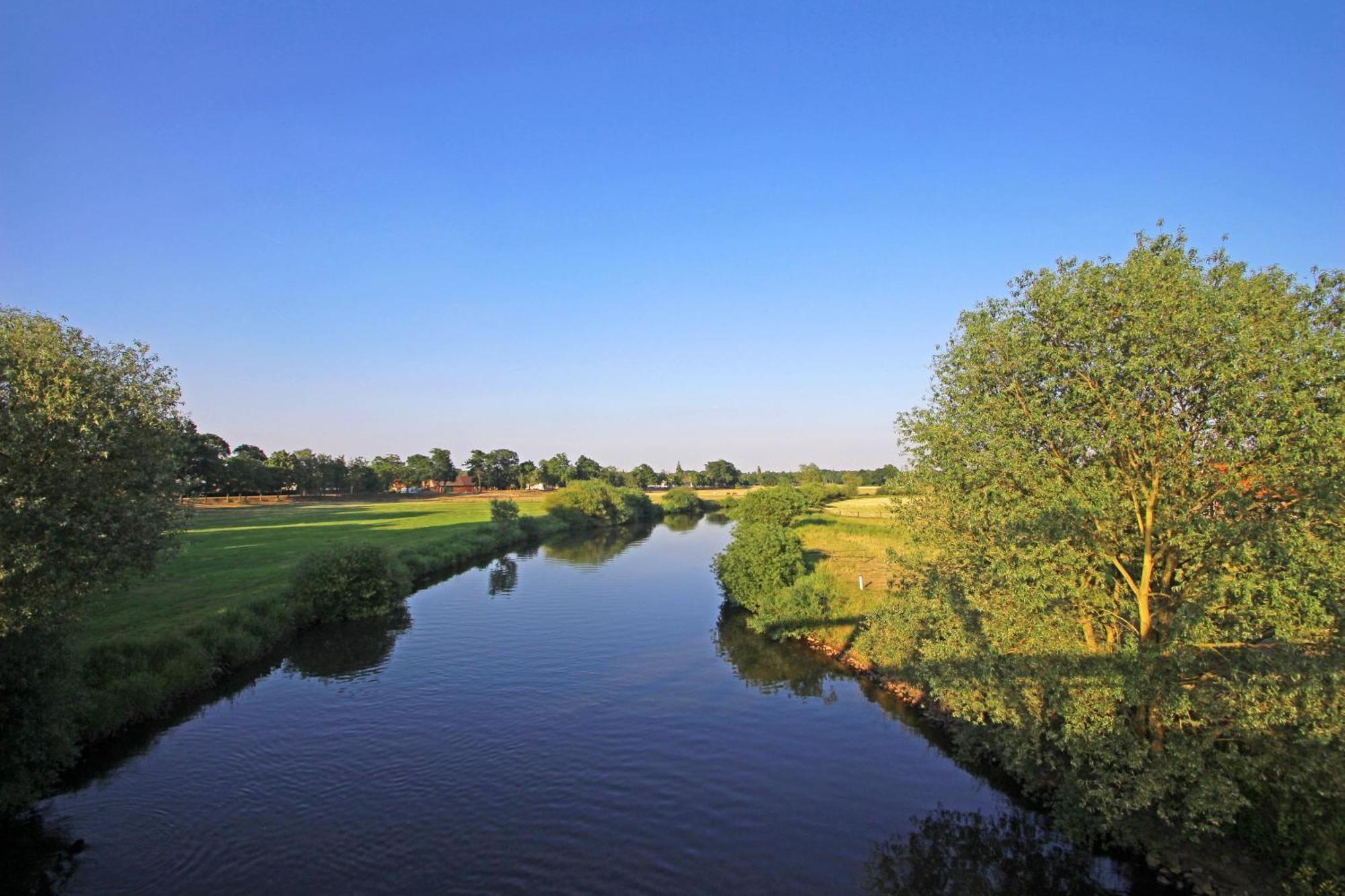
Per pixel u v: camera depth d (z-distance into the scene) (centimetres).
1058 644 1573
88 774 1872
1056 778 1727
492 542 7025
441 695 2542
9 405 1518
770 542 3897
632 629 3584
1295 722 1286
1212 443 1341
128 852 1498
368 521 9050
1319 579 1212
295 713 2348
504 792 1788
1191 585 1401
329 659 3011
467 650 3167
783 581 3806
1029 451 1591
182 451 2039
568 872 1439
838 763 1977
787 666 2922
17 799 1603
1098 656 1521
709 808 1712
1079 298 1502
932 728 2212
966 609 1852
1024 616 1647
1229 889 1312
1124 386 1412
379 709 2392
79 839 1551
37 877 1405
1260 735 1372
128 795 1759
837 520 8725
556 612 4016
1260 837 1366
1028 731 1694
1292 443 1273
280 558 5038
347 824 1620
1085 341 1499
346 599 3694
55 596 1612
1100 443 1474
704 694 2562
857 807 1730
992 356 1695
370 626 3628
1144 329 1362
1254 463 1331
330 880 1401
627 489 13562
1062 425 1495
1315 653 1255
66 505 1548
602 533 9719
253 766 1930
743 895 1368
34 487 1521
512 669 2867
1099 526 1507
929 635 2355
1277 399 1238
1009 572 1566
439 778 1864
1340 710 1234
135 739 2111
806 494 11038
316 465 16300
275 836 1566
